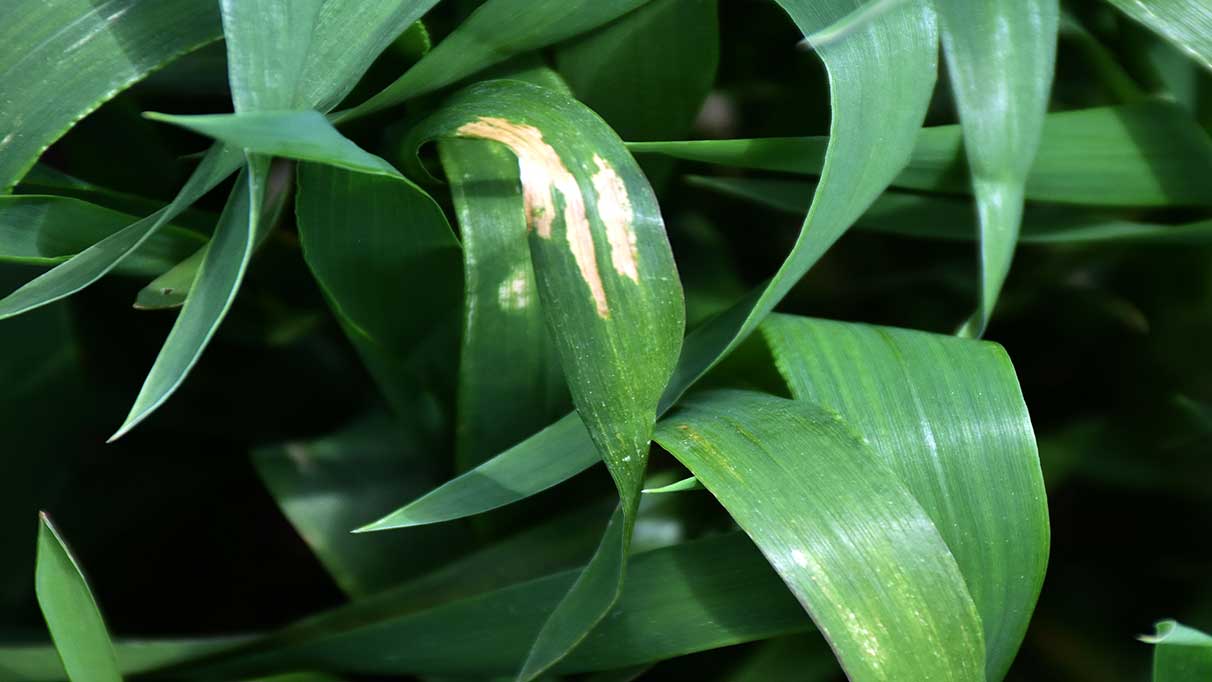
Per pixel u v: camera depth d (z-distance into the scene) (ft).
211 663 1.50
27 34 1.42
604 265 1.39
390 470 1.56
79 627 1.40
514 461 1.42
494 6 1.43
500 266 1.46
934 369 1.42
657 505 1.50
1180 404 1.57
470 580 1.50
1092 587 1.57
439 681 1.50
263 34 1.34
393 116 1.51
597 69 1.52
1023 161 1.47
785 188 1.57
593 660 1.45
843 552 1.36
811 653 1.48
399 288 1.48
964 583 1.37
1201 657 1.40
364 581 1.54
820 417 1.40
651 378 1.38
